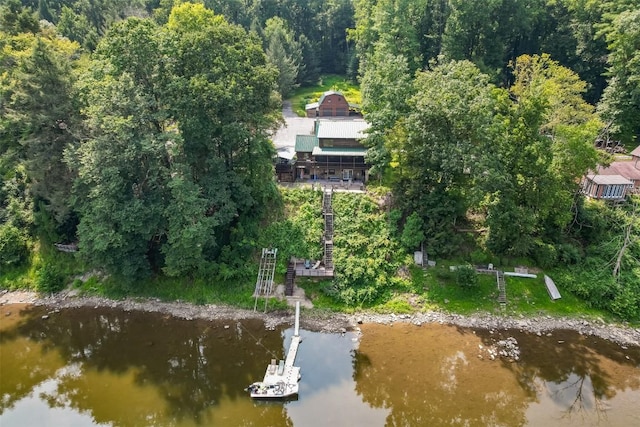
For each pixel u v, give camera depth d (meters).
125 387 36.50
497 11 74.88
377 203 52.19
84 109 46.72
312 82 102.94
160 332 43.12
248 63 46.91
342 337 41.94
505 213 44.84
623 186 53.34
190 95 43.09
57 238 51.53
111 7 91.50
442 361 38.97
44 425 32.81
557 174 46.84
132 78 44.09
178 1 90.69
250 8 106.94
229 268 47.38
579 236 51.09
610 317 44.66
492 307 45.38
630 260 47.00
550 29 83.50
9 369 38.78
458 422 32.62
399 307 45.34
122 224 41.72
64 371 38.44
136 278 47.00
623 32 62.94
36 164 46.03
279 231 50.00
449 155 43.88
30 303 47.94
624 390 36.09
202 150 47.03
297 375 36.28
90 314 46.03
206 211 48.22
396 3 73.62
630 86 63.25
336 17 109.38
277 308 45.38
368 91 53.16
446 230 48.09
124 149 42.34
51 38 64.88
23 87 44.88
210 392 35.56
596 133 47.41
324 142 57.97
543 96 44.53
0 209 52.94
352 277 46.91
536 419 33.03
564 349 40.75
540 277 47.59
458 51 71.88
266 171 51.22
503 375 37.47
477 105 43.19
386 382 36.47
